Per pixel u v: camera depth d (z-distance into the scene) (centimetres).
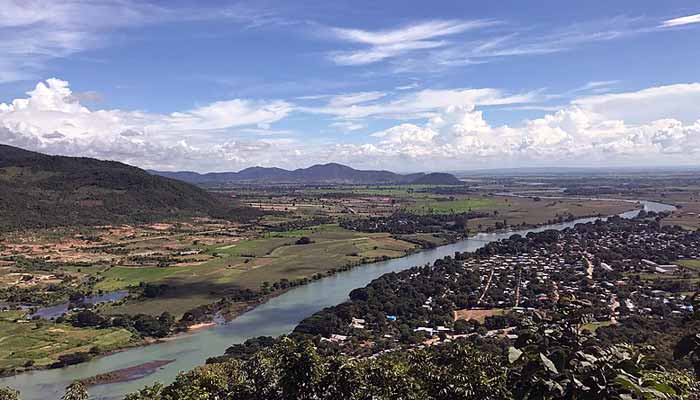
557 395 913
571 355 963
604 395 893
